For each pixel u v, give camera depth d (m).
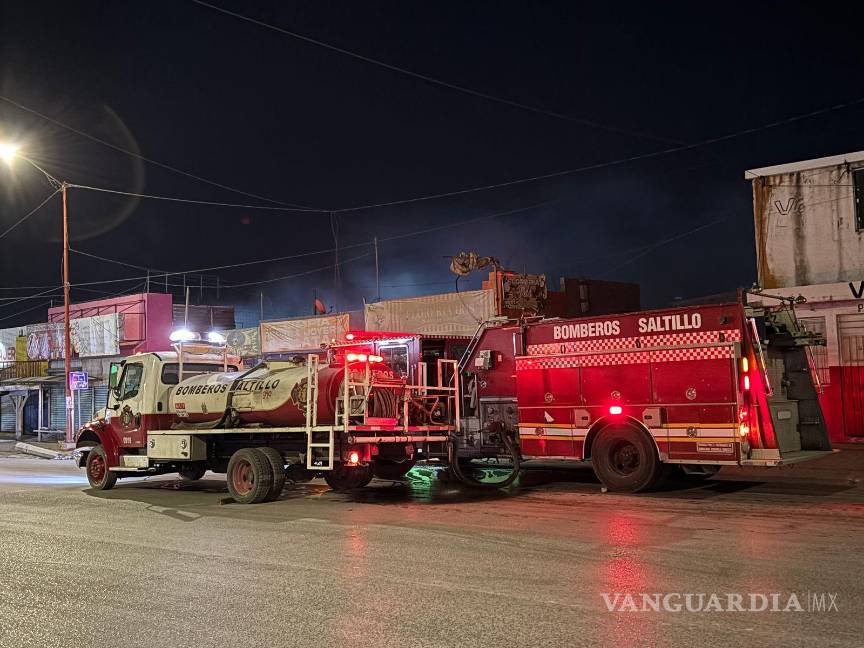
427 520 10.41
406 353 15.35
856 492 12.09
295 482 15.32
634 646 5.12
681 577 6.86
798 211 19.28
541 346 13.55
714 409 11.66
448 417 14.00
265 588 6.89
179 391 14.68
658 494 12.34
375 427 12.41
